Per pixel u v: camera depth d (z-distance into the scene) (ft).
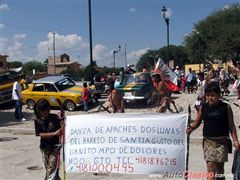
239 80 49.60
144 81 71.26
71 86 75.46
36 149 40.34
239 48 210.59
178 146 22.59
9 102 82.28
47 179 23.16
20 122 59.52
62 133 23.71
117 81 83.05
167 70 77.05
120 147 23.24
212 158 20.25
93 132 23.59
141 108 69.56
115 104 47.37
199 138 40.42
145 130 22.95
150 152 22.85
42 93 73.26
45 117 22.89
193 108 65.77
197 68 249.75
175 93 94.68
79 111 70.79
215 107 20.31
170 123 22.66
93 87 74.59
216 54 218.18
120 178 28.53
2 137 48.14
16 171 31.91
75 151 23.77
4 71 84.28
